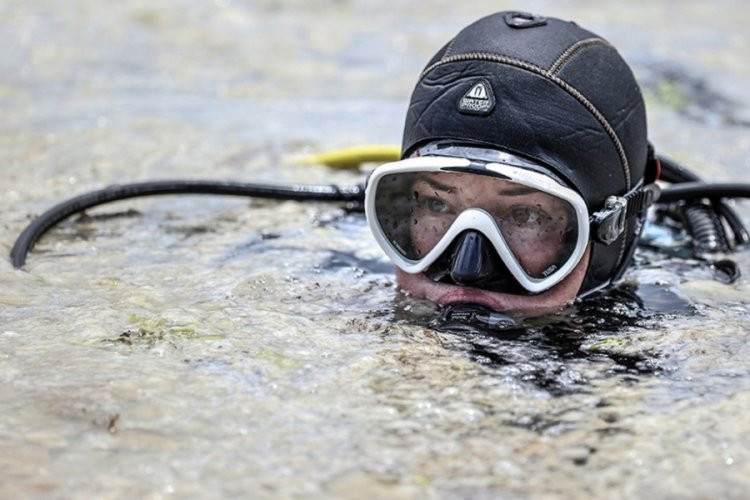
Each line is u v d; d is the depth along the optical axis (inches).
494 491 133.0
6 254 241.6
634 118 224.5
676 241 271.3
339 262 243.3
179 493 130.6
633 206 223.6
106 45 545.0
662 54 552.4
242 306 205.9
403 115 428.1
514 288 208.7
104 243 256.1
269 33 591.2
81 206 264.7
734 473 137.9
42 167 331.6
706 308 213.3
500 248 202.2
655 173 241.1
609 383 169.8
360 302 213.0
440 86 214.5
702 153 372.2
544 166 204.8
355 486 133.6
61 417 150.3
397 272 223.0
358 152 339.0
